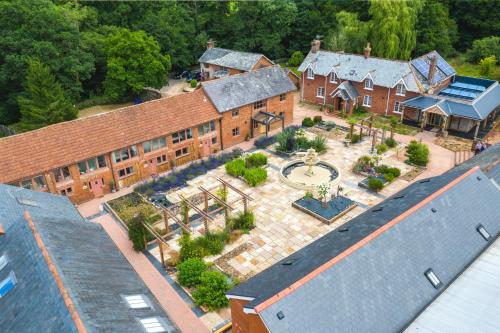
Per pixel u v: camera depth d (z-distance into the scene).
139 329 18.27
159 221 36.28
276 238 33.59
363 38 73.19
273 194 39.81
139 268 30.98
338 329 17.73
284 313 17.20
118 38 66.31
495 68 75.19
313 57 64.44
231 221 34.62
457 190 25.41
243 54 73.75
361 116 58.88
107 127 41.03
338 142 50.59
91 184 40.12
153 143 43.44
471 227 24.31
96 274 21.44
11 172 35.72
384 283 19.81
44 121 53.16
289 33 87.00
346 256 19.75
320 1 88.06
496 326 18.70
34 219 23.69
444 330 18.67
